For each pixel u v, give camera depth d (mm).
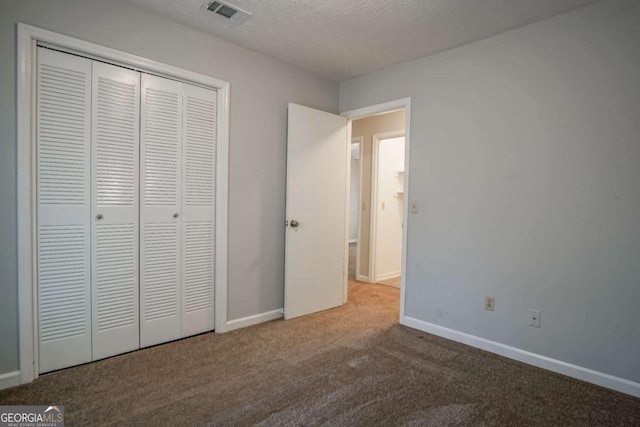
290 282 3113
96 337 2240
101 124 2203
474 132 2598
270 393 1910
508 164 2430
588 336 2119
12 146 1879
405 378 2104
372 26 2414
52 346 2082
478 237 2584
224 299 2777
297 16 2311
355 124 4805
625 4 1982
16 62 1871
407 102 3004
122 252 2326
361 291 4160
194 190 2639
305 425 1644
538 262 2307
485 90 2541
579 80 2139
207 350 2447
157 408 1757
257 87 2910
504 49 2447
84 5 2078
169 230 2531
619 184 2012
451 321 2738
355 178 9008
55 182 2051
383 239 4793
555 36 2227
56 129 2043
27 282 1934
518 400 1891
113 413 1711
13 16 1858
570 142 2174
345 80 3514
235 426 1629
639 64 1946
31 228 1951
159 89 2436
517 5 2111
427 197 2871
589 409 1818
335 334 2799
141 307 2428
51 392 1879
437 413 1757
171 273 2557
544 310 2283
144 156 2389
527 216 2350
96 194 2203
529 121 2334
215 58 2645
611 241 2041
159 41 2367
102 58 2182
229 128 2742
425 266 2893
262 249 3020
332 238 3447
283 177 3145
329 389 1962
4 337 1896
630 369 1980
